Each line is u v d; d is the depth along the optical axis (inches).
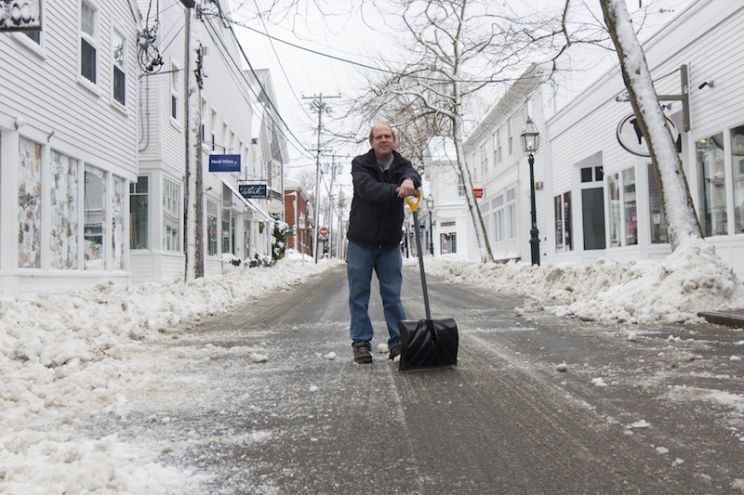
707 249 329.4
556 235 884.0
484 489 110.0
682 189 348.5
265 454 130.6
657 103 356.2
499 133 1227.9
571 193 802.8
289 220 2568.9
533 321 329.1
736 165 442.0
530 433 139.6
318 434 143.6
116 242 553.3
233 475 118.5
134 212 684.1
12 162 370.3
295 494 109.6
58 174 439.8
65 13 444.8
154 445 136.3
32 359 220.8
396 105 918.4
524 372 201.3
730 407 153.8
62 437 139.5
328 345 271.6
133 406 170.9
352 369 214.8
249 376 208.8
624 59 360.8
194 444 137.4
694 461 119.3
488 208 1362.0
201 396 181.3
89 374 201.5
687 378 186.2
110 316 331.0
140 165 684.1
